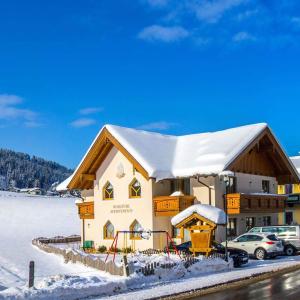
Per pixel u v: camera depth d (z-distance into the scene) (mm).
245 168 38312
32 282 17109
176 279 21062
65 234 56281
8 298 15000
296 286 18391
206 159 35469
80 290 16797
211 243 27141
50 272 25266
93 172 40656
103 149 39500
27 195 116125
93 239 41562
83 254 27547
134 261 22469
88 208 41500
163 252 31016
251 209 35781
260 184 40062
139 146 37469
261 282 19828
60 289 16359
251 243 30656
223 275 21969
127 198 37781
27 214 75625
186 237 35312
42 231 58281
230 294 16969
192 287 18562
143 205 36500
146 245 36000
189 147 39969
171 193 37406
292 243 32812
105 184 39688
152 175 34688
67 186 41219
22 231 56906
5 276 24062
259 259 30109
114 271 21906
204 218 27094
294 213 47406
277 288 18031
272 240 30359
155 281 20297
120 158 38688
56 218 73500
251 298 15969
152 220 35688
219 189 35312
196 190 36125
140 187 37031
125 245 37438
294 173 41562
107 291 17672
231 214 36250
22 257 31625
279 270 23969
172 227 36812
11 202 89375
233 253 26391
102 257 30109
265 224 40688
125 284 18672
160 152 38469
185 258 23484
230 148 35688
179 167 36188
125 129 39719
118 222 38250
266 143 39688
